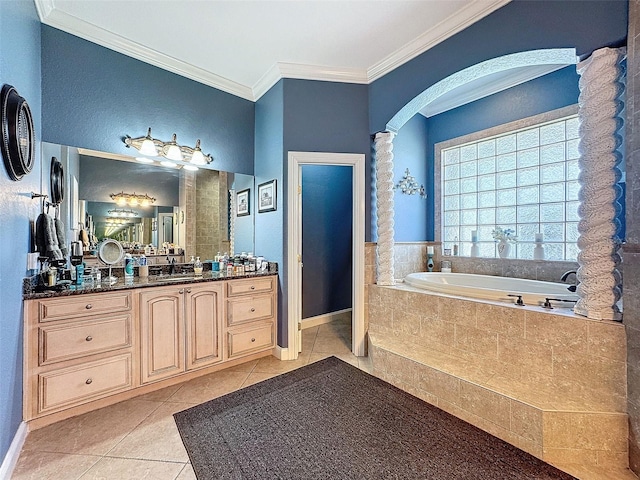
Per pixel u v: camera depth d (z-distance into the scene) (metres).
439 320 2.39
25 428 1.70
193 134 2.99
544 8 1.90
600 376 1.63
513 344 1.96
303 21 2.31
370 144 3.07
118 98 2.55
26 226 1.79
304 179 3.96
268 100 3.15
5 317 1.45
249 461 1.54
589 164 1.73
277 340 2.96
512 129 3.30
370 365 2.73
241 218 3.30
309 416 1.93
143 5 2.13
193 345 2.43
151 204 2.75
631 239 1.54
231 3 2.12
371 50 2.68
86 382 1.93
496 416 1.74
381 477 1.43
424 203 4.06
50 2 2.10
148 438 1.71
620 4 1.62
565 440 1.55
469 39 2.26
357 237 3.01
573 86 2.87
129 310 2.11
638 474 1.45
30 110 1.82
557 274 2.94
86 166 2.40
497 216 3.49
